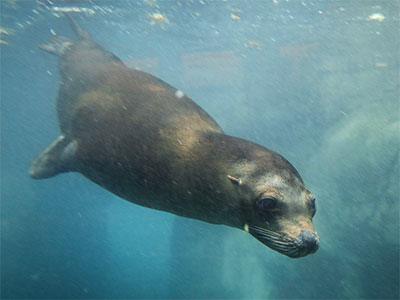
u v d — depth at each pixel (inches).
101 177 185.0
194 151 152.6
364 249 657.0
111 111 181.0
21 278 1192.8
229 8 609.6
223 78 1034.1
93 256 1485.0
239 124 990.4
